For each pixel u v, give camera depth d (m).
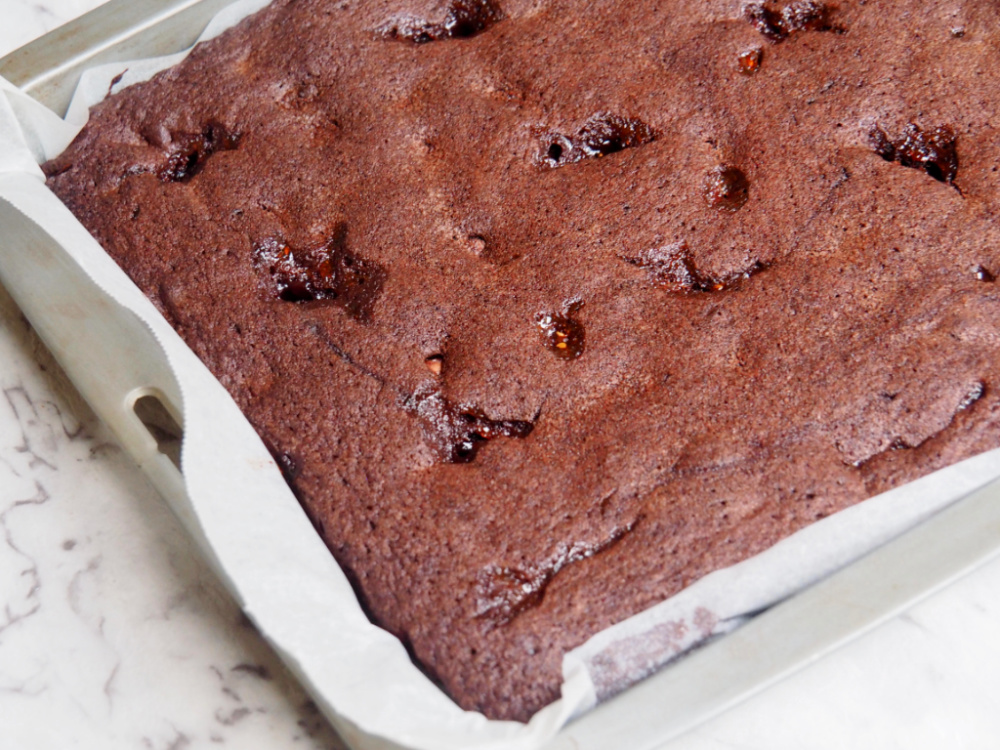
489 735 0.51
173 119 0.65
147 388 0.59
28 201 0.62
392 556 0.55
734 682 0.52
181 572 0.60
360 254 0.61
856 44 0.63
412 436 0.57
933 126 0.61
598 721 0.52
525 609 0.54
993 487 0.55
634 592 0.54
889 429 0.56
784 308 0.58
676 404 0.57
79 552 0.60
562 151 0.63
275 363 0.59
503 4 0.66
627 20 0.65
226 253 0.62
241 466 0.56
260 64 0.66
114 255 0.63
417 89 0.64
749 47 0.64
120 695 0.57
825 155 0.61
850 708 0.55
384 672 0.53
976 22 0.64
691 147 0.62
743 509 0.55
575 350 0.59
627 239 0.60
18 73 0.67
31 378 0.64
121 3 0.68
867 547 0.55
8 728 0.57
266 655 0.58
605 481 0.56
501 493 0.56
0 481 0.61
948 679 0.55
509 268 0.60
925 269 0.58
